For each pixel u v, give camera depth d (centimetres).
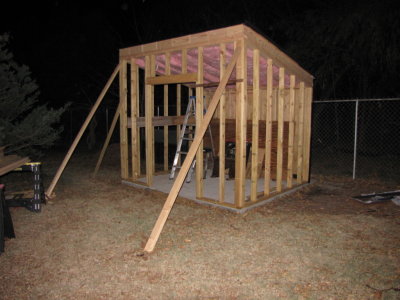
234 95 804
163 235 418
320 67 1100
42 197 537
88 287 301
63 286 303
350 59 1084
